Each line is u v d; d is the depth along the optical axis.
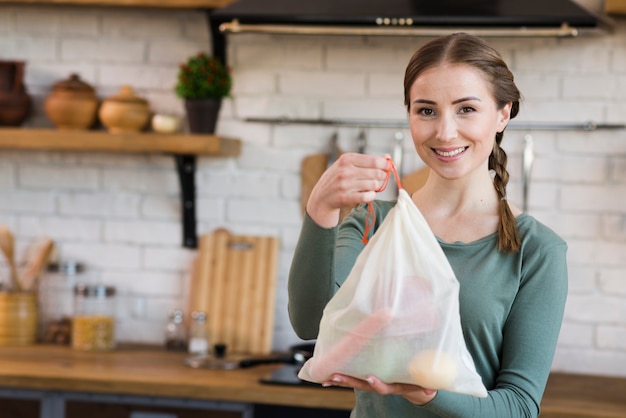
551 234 1.67
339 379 1.44
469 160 1.59
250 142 3.52
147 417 2.95
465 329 1.62
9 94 3.50
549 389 3.02
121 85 3.59
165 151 3.35
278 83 3.48
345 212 3.36
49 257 3.61
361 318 1.43
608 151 3.32
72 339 3.50
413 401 1.45
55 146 3.38
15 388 3.00
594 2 3.31
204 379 2.95
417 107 1.58
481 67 1.57
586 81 3.32
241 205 3.53
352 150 3.46
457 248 1.66
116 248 3.61
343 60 3.45
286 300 3.52
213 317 3.49
